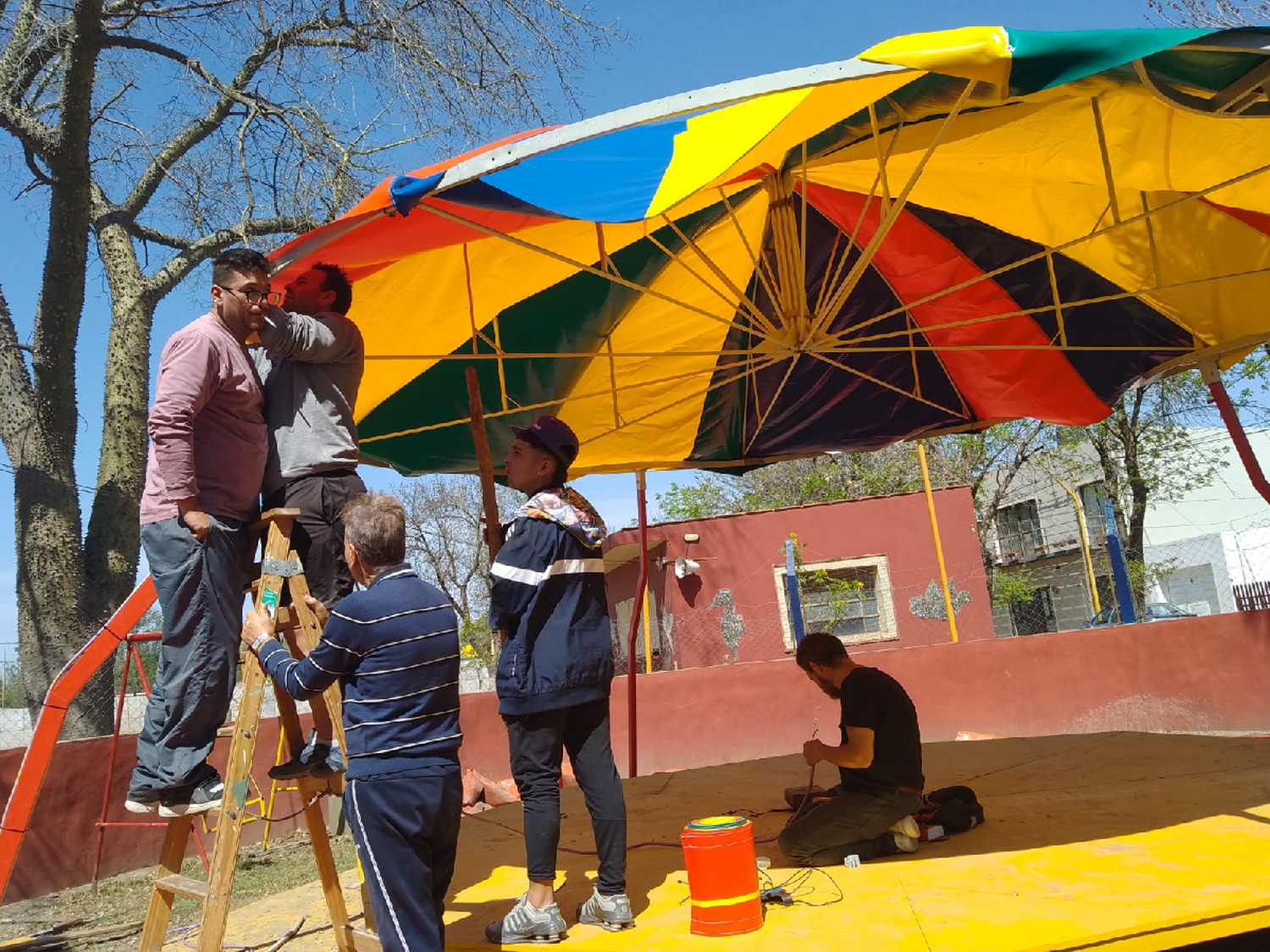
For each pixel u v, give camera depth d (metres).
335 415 3.39
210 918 2.80
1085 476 28.42
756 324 6.38
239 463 3.09
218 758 8.55
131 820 7.85
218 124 12.74
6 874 4.05
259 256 3.18
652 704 10.73
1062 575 29.45
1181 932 2.84
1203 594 27.84
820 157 4.38
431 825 2.78
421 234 3.68
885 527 18.81
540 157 3.21
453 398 6.15
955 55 2.74
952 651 10.61
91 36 11.25
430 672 2.85
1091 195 5.11
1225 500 30.31
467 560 35.53
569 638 3.26
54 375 11.12
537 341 5.91
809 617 18.88
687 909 3.45
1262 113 3.40
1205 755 5.72
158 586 2.94
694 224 5.39
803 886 3.60
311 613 3.11
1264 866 3.28
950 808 4.27
